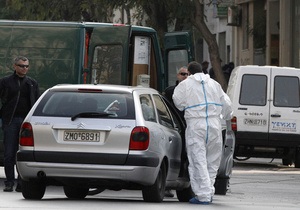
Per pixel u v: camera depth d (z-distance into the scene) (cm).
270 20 8062
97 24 3722
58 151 2766
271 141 4991
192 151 2925
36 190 2869
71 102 2823
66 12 7431
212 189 2927
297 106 5003
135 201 2886
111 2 6762
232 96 5038
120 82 3712
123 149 2752
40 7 7212
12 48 3694
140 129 2756
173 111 3080
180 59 4322
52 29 3691
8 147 3238
